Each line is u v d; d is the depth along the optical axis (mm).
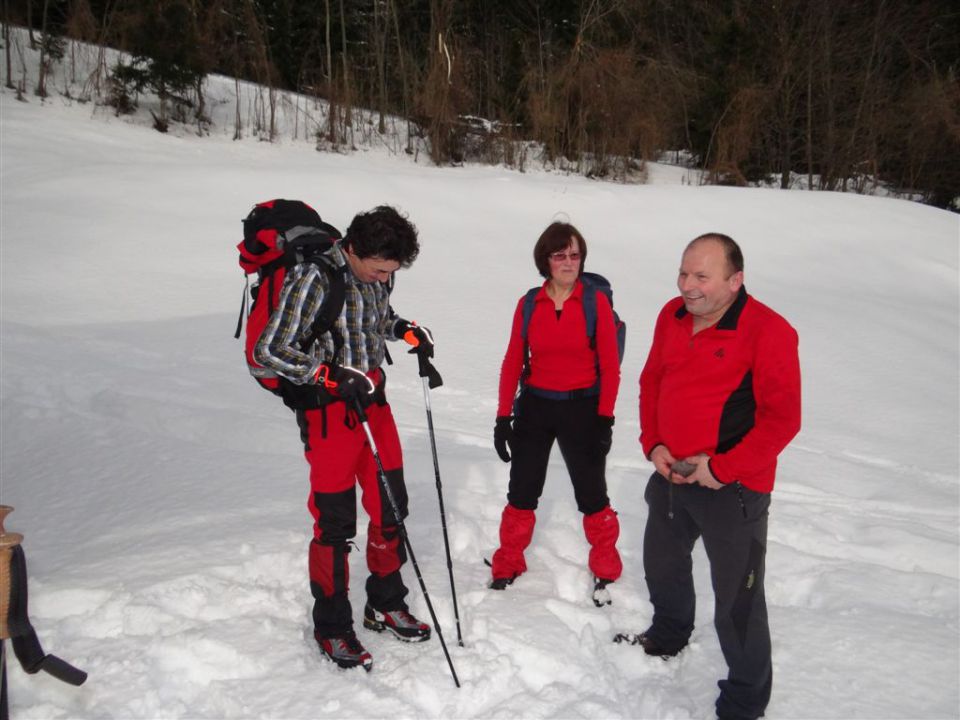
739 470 2299
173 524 3662
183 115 16812
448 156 17812
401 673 2742
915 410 6438
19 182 10984
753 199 14062
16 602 2268
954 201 22250
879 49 22609
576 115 19047
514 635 2945
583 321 3092
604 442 3199
